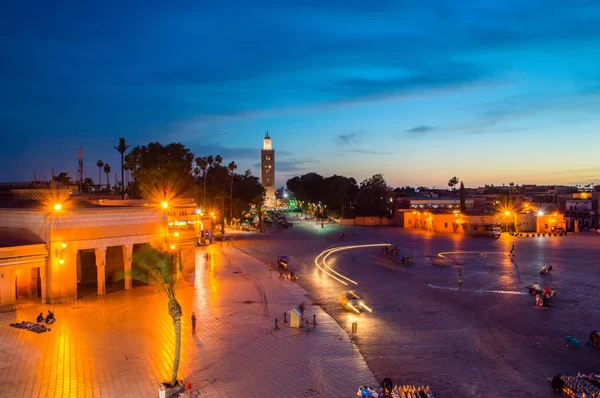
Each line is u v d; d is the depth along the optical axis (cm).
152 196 7538
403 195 15475
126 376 2045
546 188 16638
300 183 18050
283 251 6631
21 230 3519
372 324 2972
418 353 2445
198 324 2881
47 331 2677
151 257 2611
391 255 6175
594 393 1906
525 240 8025
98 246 3631
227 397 1859
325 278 4572
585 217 10038
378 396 1872
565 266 5275
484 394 1962
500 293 3894
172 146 7881
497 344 2600
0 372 2070
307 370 2162
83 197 5453
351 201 13962
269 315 3128
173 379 1941
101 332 2672
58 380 1994
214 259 5719
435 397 1923
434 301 3612
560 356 2423
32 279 3516
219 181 10231
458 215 9500
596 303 3547
